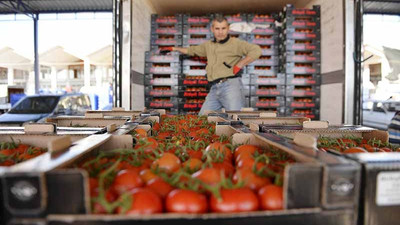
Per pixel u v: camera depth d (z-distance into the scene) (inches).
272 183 37.3
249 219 28.0
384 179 30.9
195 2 260.2
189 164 43.0
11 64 491.5
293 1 258.7
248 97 233.0
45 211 26.5
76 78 590.2
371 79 225.5
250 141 64.1
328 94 216.1
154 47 243.1
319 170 29.2
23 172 26.3
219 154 46.1
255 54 207.8
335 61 203.9
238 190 30.3
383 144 69.0
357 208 29.9
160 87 244.1
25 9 397.7
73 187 26.8
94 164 41.3
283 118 109.0
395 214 31.1
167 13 292.0
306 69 231.9
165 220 27.0
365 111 310.7
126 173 34.6
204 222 27.4
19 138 62.5
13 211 26.3
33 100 247.9
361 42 183.9
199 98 241.3
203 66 249.3
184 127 99.8
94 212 28.2
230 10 283.4
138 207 27.7
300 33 230.2
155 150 48.0
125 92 188.7
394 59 212.7
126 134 61.9
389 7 373.7
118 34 185.3
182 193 29.6
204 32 243.4
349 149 56.5
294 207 28.8
